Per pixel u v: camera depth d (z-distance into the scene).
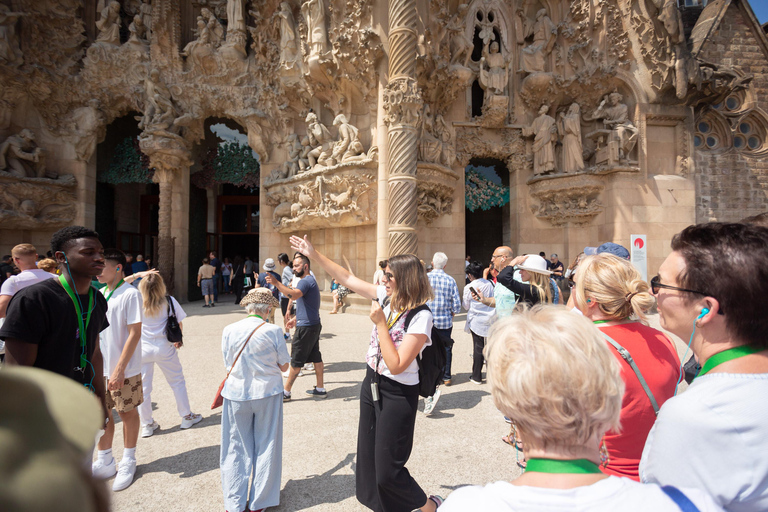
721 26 14.33
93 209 14.77
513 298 4.32
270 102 13.92
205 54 13.73
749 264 1.19
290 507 2.89
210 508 2.89
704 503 0.91
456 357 7.00
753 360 1.20
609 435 1.67
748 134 14.12
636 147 12.57
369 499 2.47
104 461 3.23
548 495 0.92
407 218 10.40
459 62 12.74
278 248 14.20
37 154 13.40
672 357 1.73
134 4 14.47
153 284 3.98
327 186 12.11
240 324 2.93
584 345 1.03
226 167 15.85
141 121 13.80
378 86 11.12
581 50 12.77
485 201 14.00
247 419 2.84
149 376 4.04
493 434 4.04
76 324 2.33
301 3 12.35
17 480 0.35
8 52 12.59
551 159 13.05
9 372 0.46
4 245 13.39
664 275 1.41
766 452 1.06
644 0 11.78
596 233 12.94
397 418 2.33
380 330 2.30
